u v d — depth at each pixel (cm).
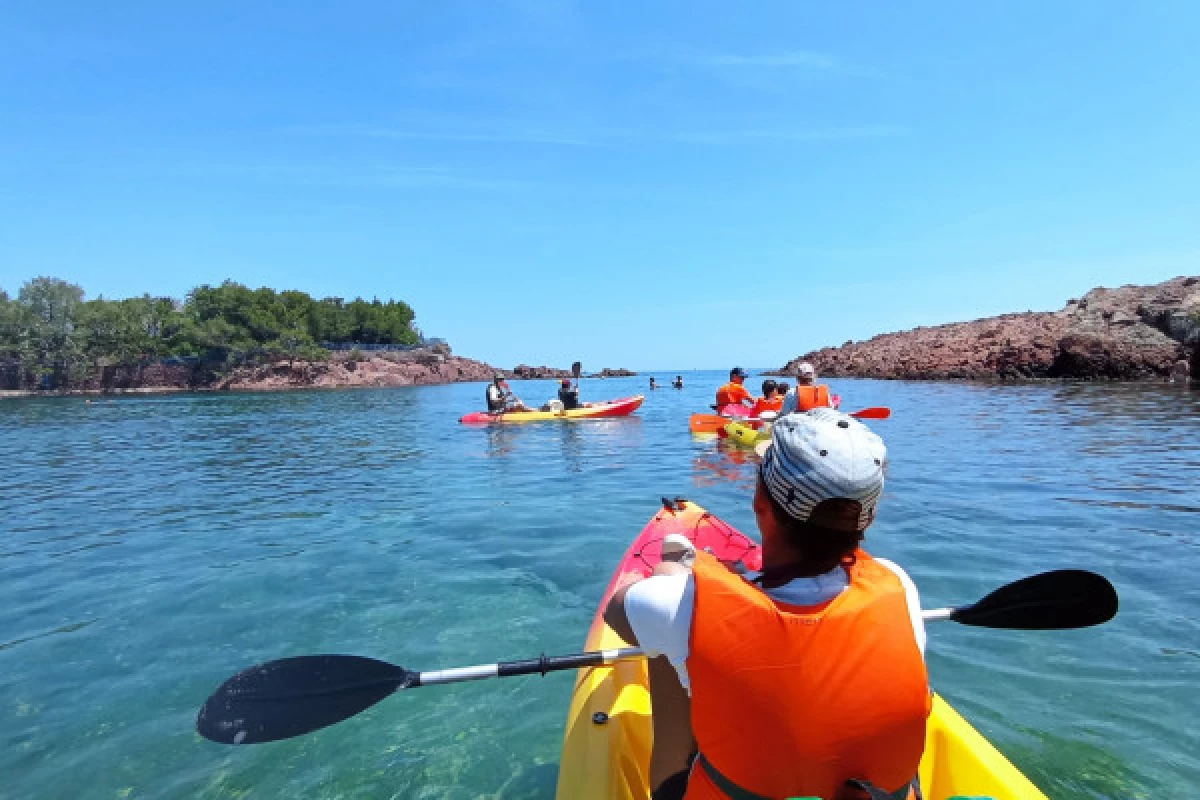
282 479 1001
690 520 480
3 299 5631
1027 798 202
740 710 147
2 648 431
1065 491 760
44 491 952
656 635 160
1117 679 353
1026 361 3056
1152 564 514
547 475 961
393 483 939
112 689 378
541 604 475
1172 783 275
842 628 145
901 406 1869
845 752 145
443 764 306
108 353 5769
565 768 247
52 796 293
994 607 238
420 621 452
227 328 5888
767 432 1150
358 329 8250
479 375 7469
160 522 746
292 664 245
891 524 635
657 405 2356
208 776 304
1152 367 2680
